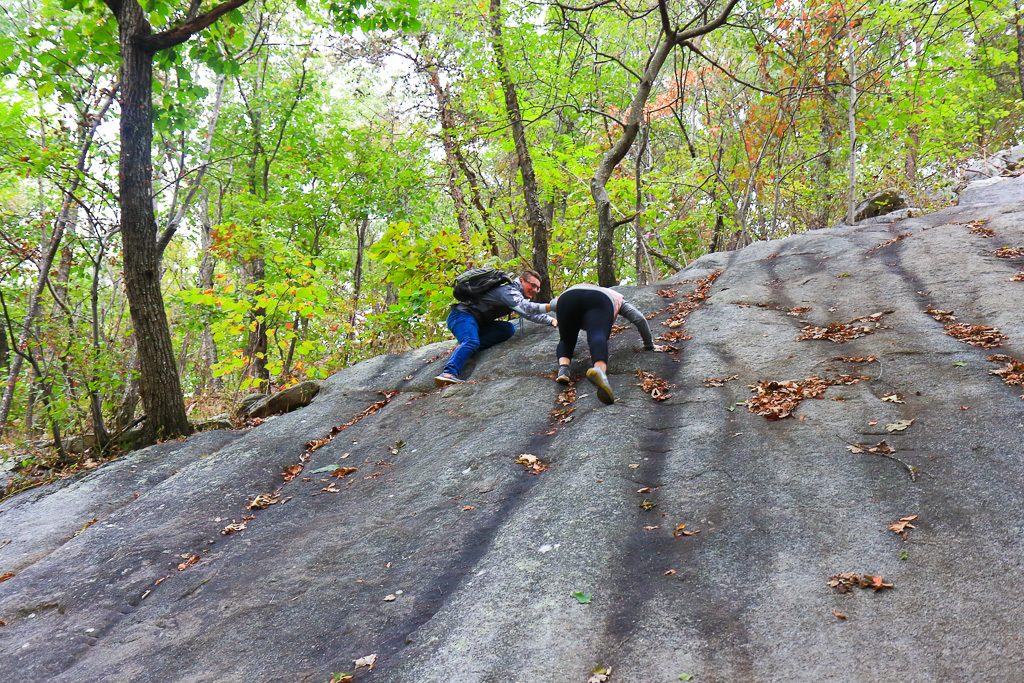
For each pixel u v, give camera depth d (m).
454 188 12.19
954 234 6.91
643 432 4.31
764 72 12.55
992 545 2.61
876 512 2.98
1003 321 4.75
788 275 7.07
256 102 14.88
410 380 6.87
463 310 6.67
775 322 5.82
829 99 12.99
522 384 5.69
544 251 10.02
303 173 14.78
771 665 2.21
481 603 2.85
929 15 9.77
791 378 4.71
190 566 3.91
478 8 10.56
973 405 3.75
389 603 3.12
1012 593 2.34
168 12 6.50
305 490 4.80
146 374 6.63
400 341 9.63
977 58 13.32
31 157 7.68
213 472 5.18
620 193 12.83
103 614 3.54
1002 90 18.30
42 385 6.83
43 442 7.25
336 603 3.23
